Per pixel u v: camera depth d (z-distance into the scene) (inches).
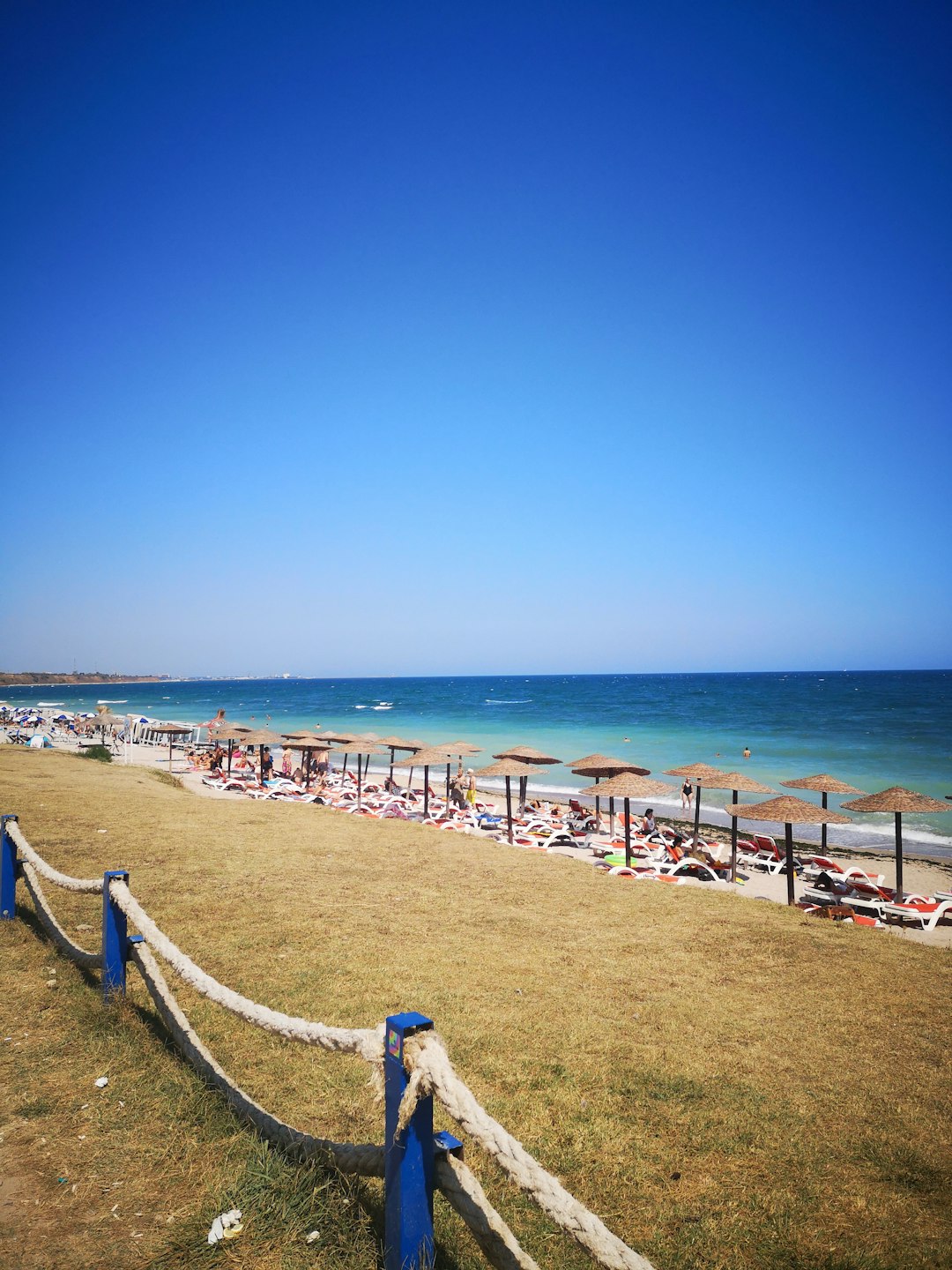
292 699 4965.6
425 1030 97.2
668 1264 119.3
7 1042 171.9
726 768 1405.0
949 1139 161.5
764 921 332.5
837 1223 131.4
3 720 2297.0
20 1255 105.3
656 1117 164.2
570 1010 222.1
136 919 177.3
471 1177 92.5
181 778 1058.7
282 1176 121.6
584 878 406.6
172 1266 104.0
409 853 449.4
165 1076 155.5
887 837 897.5
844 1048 206.1
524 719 2706.7
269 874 368.2
